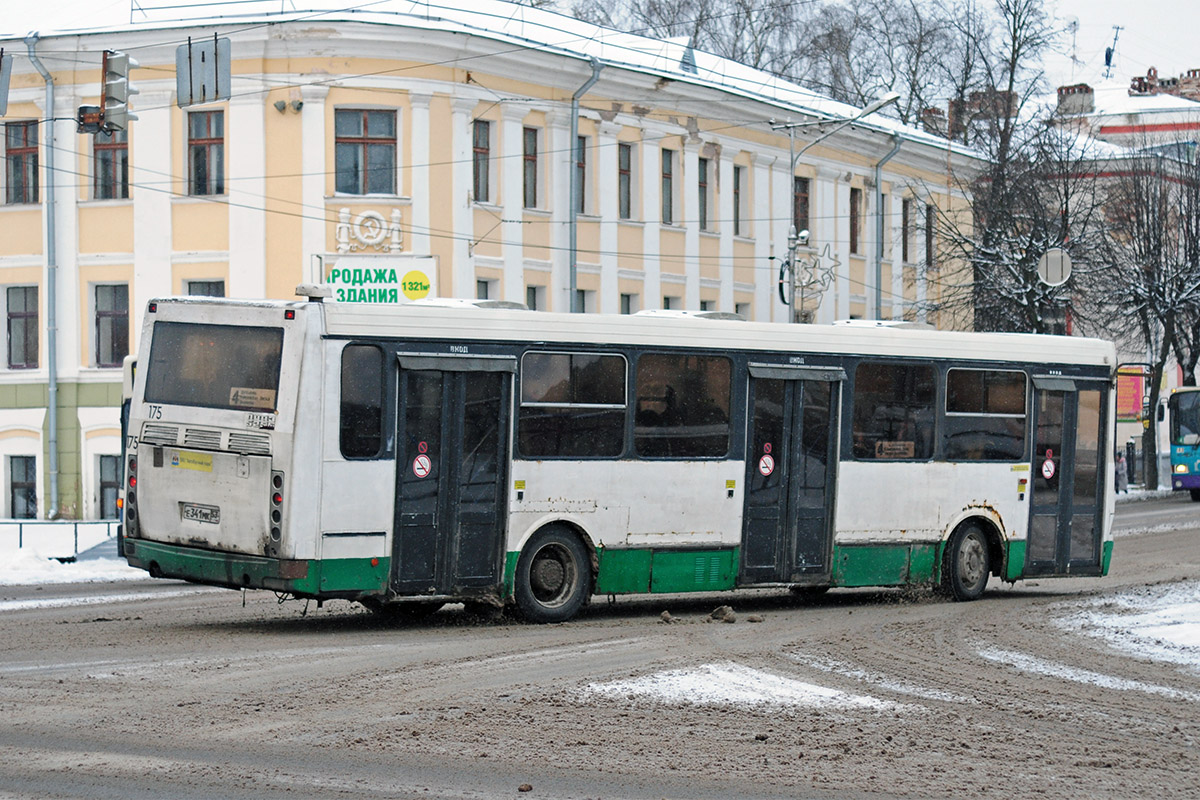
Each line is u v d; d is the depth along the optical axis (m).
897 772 8.41
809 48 61.06
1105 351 19.78
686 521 16.30
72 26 34.34
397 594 14.42
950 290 49.91
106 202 34.47
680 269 40.75
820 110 46.38
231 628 14.73
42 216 34.88
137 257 34.19
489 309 15.09
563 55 36.25
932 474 18.23
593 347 15.72
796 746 9.07
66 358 34.78
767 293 43.97
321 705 10.14
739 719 9.91
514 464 15.20
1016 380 19.00
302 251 33.12
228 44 26.78
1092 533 19.62
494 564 15.09
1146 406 46.59
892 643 14.10
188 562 14.35
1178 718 10.32
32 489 35.19
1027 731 9.71
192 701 10.22
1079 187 46.34
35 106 34.78
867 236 48.69
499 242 35.25
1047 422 19.28
